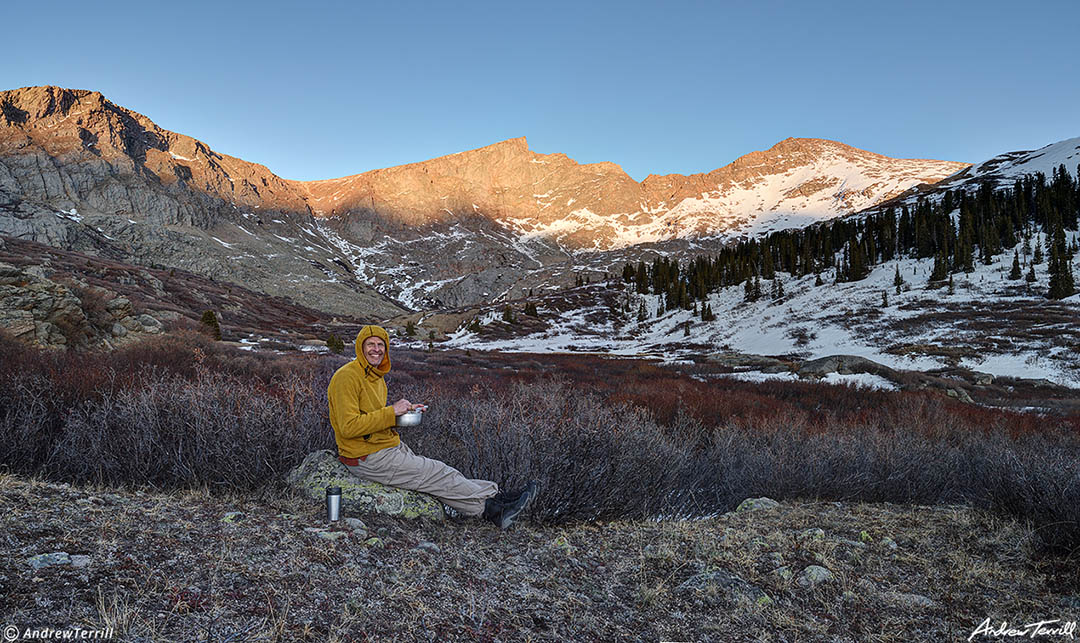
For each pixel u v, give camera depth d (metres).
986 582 3.67
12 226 123.75
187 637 1.96
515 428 4.91
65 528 2.62
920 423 10.51
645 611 2.99
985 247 85.00
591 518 4.48
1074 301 59.00
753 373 36.31
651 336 89.94
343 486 3.92
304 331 81.19
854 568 3.82
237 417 4.27
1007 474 5.06
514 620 2.65
